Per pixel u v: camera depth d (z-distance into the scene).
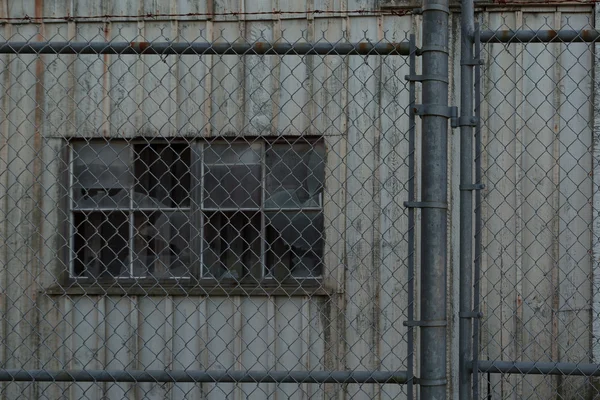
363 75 4.99
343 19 5.02
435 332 2.62
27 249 5.20
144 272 5.29
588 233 4.87
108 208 5.29
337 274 5.02
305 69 5.04
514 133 4.90
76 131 5.17
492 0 4.93
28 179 5.20
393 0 4.98
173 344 5.08
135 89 5.13
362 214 5.00
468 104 2.69
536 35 2.68
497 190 4.91
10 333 5.16
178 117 5.11
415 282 4.95
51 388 5.12
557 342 4.88
